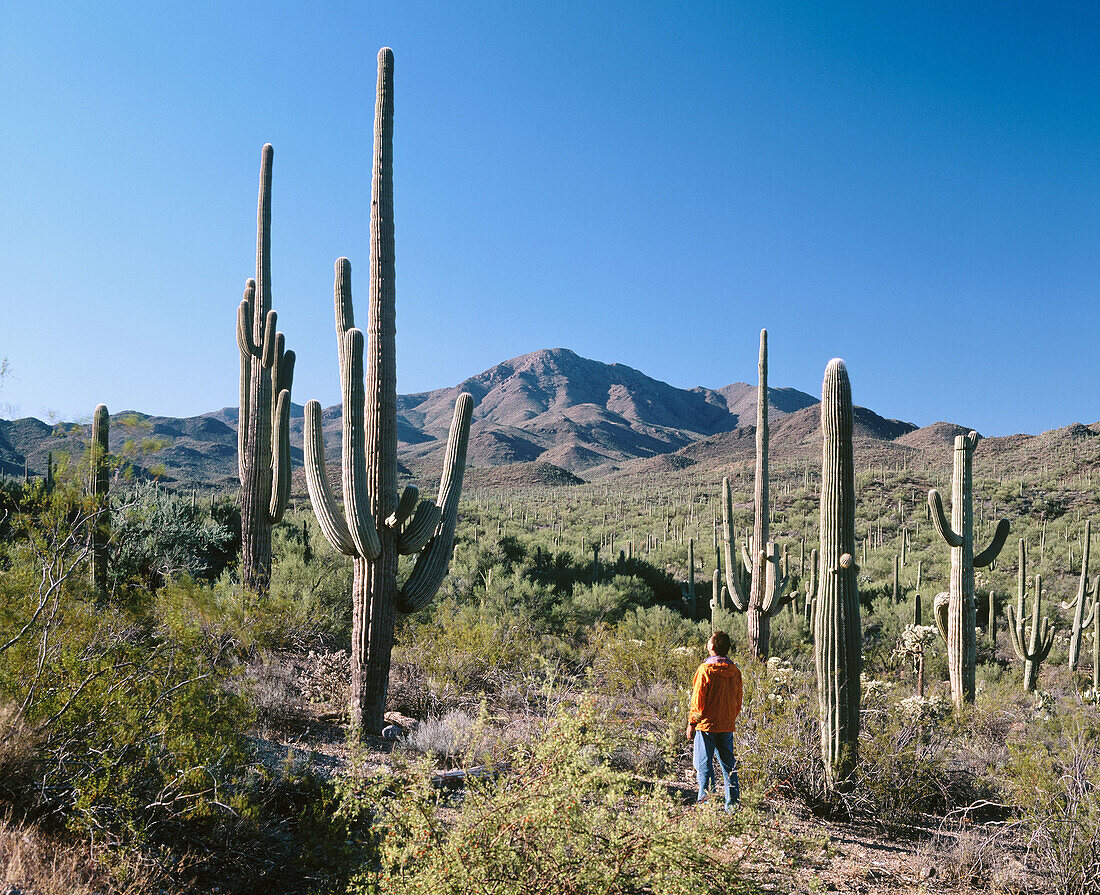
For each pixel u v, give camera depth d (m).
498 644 10.12
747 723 6.66
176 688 4.30
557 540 43.03
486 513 57.41
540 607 16.98
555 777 3.36
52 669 4.19
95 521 4.88
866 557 33.66
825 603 6.22
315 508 7.50
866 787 5.86
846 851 5.09
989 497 51.94
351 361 7.33
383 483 7.52
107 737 3.98
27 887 3.10
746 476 93.69
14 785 3.71
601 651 11.42
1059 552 31.84
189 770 3.94
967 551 9.52
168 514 13.09
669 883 3.15
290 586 11.78
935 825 5.76
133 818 3.75
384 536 7.48
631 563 27.62
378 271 7.79
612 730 4.19
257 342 11.33
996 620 20.67
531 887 3.15
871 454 95.00
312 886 3.88
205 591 5.56
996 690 12.62
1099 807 4.73
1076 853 4.65
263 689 6.88
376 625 7.34
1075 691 12.53
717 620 17.45
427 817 3.44
